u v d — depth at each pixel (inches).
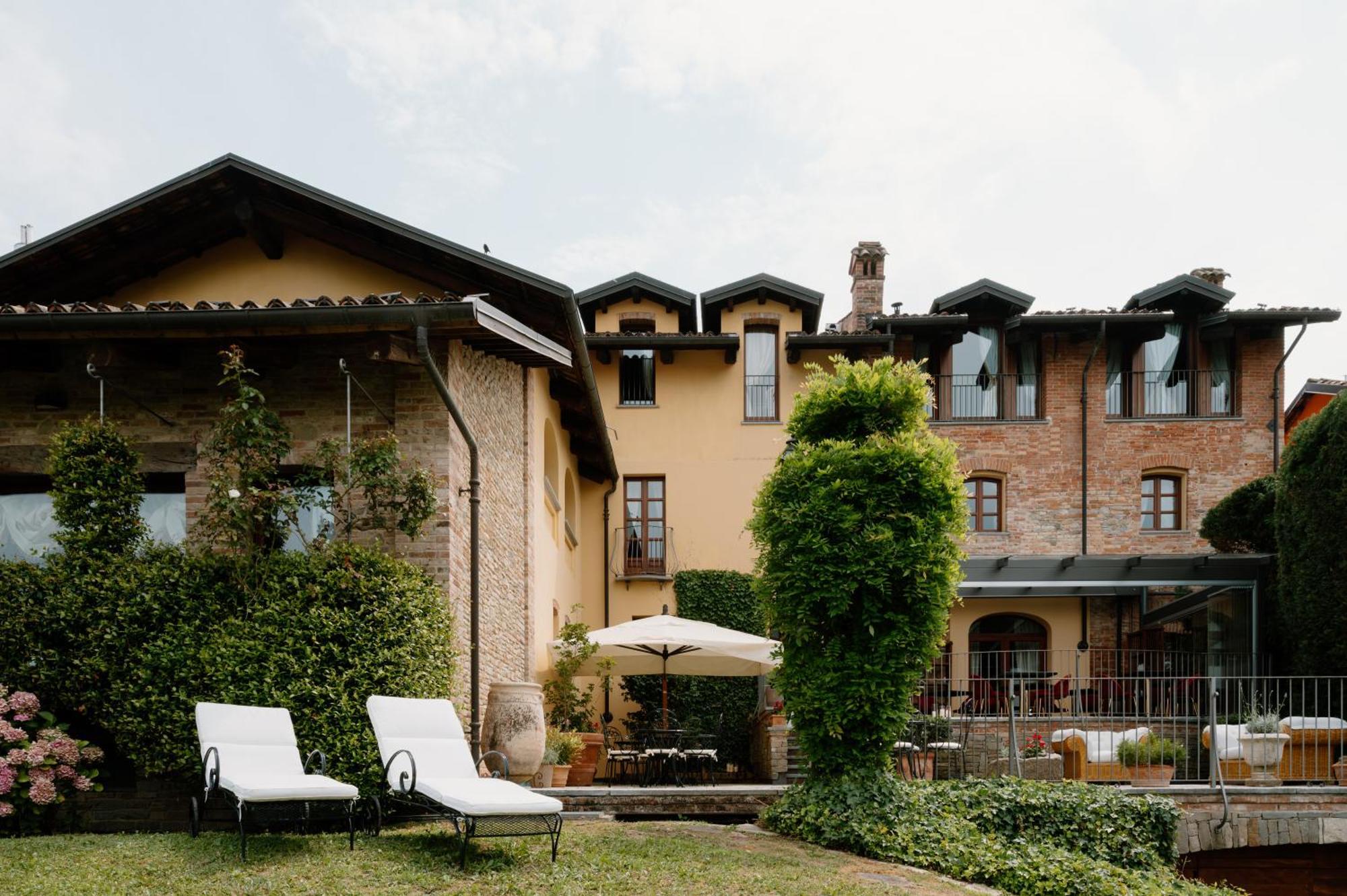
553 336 519.2
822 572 378.3
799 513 384.5
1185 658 762.8
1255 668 665.0
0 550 415.8
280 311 351.3
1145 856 378.9
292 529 399.2
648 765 554.9
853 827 346.3
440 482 392.2
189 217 476.1
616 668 625.3
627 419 854.5
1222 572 691.4
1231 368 860.0
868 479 385.7
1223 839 422.6
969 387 864.9
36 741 343.9
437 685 358.9
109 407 407.8
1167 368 865.5
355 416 398.6
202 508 395.5
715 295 847.7
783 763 586.9
